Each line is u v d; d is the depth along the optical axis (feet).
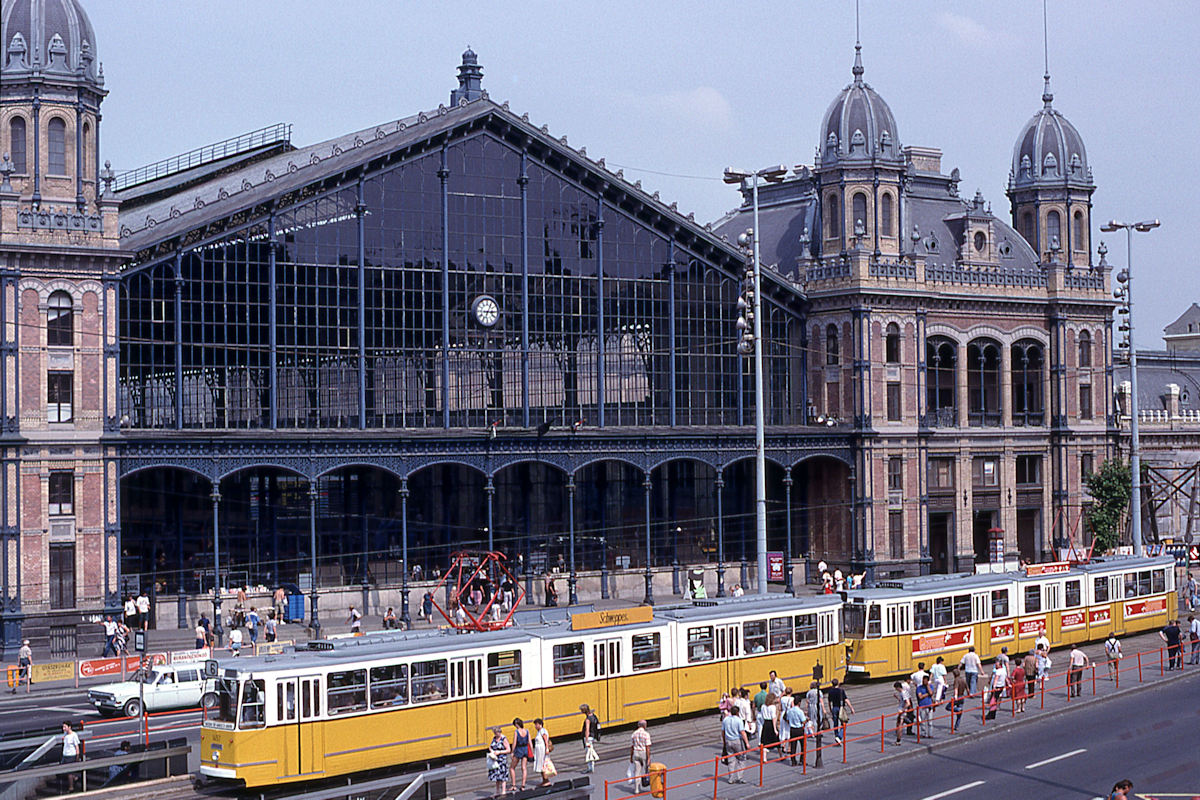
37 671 184.44
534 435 244.63
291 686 129.29
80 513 205.57
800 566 290.15
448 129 240.12
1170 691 183.62
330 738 130.93
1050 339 314.35
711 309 274.16
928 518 292.40
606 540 268.82
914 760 145.07
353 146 235.20
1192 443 351.25
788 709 142.20
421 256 240.32
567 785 121.49
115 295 209.15
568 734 149.79
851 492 283.79
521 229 250.78
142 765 130.41
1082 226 321.11
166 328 217.77
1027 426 311.06
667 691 158.71
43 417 203.92
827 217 291.79
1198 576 305.73
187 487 227.40
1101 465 317.83
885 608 183.83
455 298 243.81
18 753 129.70
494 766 125.49
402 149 235.81
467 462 239.50
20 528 201.46
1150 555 274.36
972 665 168.55
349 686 132.67
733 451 269.23
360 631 214.28
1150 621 233.35
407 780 119.34
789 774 137.59
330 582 239.09
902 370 288.92
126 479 222.28
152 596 222.48
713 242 270.46
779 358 287.07
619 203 261.44
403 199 239.30
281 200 226.79
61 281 205.57
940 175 321.73
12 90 206.90
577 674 150.71
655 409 265.54
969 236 304.71
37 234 203.72
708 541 281.33
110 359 208.54
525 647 146.30
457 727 139.95
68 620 203.92
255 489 232.73
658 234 266.36
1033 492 312.91
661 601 260.21
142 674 148.87
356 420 232.94
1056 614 211.82
